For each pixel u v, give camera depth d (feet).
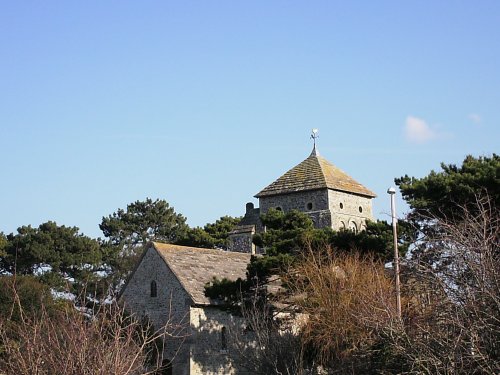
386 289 139.85
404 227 163.02
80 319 82.12
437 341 85.05
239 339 212.43
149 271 229.25
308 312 165.27
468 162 165.78
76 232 369.50
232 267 246.47
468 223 96.48
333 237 179.01
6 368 79.36
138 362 90.94
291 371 161.58
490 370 80.18
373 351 99.60
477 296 84.33
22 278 198.49
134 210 445.37
